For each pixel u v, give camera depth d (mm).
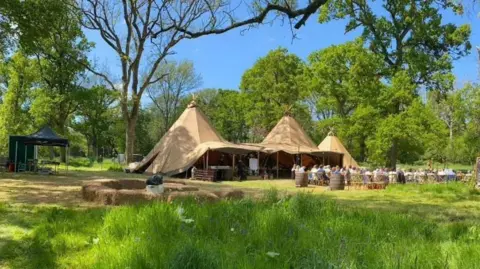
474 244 4328
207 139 27281
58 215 7211
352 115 33312
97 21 28422
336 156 31359
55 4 18406
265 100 51531
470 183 20172
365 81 32375
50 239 5395
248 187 18125
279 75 51031
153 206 5918
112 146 70062
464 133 43219
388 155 30766
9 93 37281
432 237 5266
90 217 6816
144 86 30562
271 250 4066
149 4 28156
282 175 30406
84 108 40219
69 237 5398
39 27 18047
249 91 53469
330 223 5305
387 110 31188
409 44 30562
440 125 28531
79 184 16094
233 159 26219
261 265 3449
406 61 30453
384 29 30047
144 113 69312
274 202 7316
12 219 7168
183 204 6641
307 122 52438
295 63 50906
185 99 66500
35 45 20172
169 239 4555
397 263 3338
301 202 6555
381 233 5164
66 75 38344
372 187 19547
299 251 4055
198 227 5117
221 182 22125
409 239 4809
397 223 5840
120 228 5188
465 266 3412
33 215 7633
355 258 3625
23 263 4504
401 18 29344
